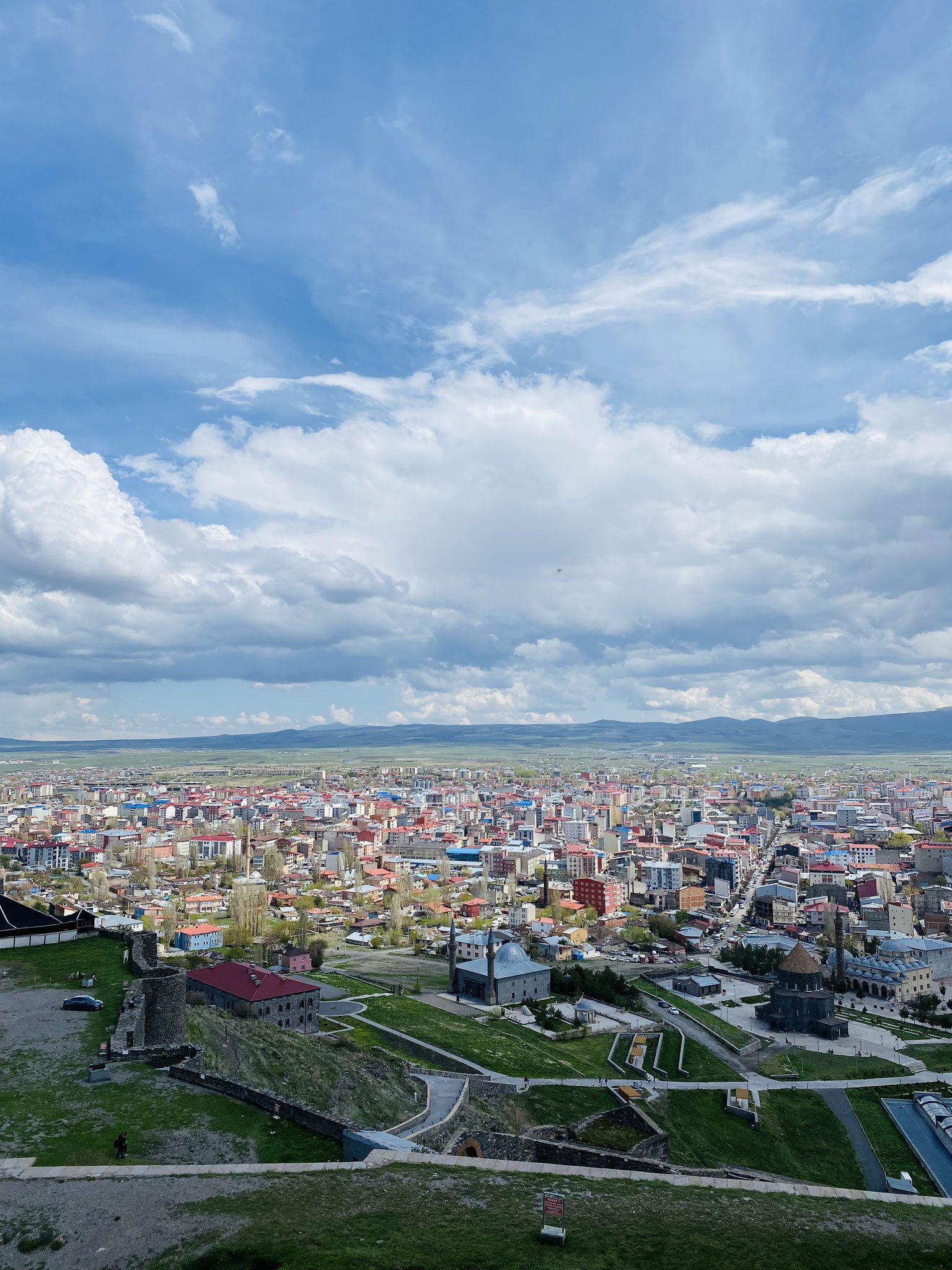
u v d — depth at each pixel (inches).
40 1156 2610.7
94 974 4692.4
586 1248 2273.6
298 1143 2834.6
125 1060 3440.0
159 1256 2075.5
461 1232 2295.8
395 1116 4744.1
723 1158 5979.3
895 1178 6038.4
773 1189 2802.7
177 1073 3297.2
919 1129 6958.7
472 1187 2605.8
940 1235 2516.0
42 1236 2150.6
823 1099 7588.6
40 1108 2965.1
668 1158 5236.2
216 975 7303.2
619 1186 2716.5
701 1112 6845.5
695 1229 2432.3
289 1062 4992.6
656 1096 6894.7
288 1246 2133.4
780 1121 6983.3
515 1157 3858.3
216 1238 2155.5
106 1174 2488.9
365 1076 5241.1
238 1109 3034.0
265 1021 6382.9
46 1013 4010.8
